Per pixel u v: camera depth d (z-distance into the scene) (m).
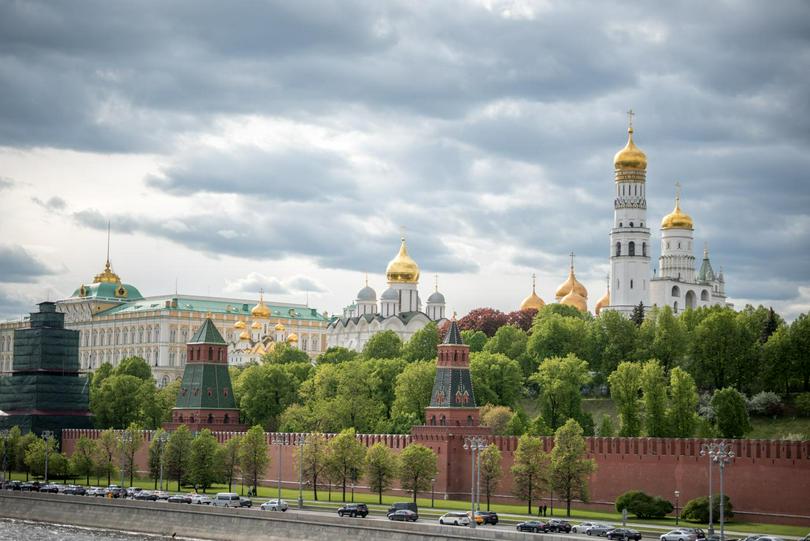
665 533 182.88
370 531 187.00
